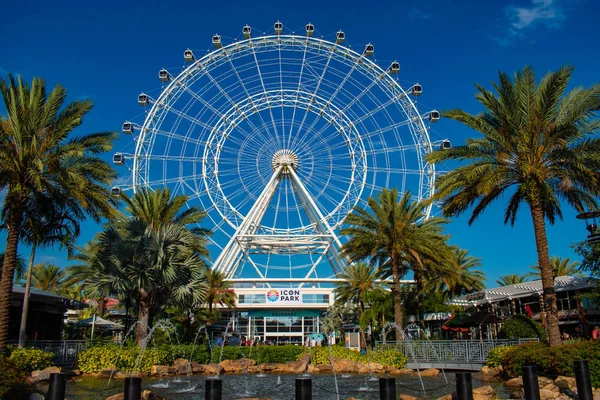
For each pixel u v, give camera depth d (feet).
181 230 104.53
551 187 79.10
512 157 78.28
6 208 76.74
